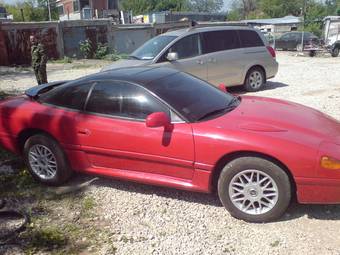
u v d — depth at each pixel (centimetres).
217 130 426
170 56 967
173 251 384
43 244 407
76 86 520
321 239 391
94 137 487
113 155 482
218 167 434
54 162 526
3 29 2352
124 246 396
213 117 455
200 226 424
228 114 462
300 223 418
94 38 2734
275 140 404
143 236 411
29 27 2438
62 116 511
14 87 1437
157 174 465
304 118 461
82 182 541
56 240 412
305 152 394
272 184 409
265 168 405
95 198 496
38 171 543
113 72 528
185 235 409
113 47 2828
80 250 394
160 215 449
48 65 2269
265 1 8656
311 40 2978
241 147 409
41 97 553
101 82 501
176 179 454
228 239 399
